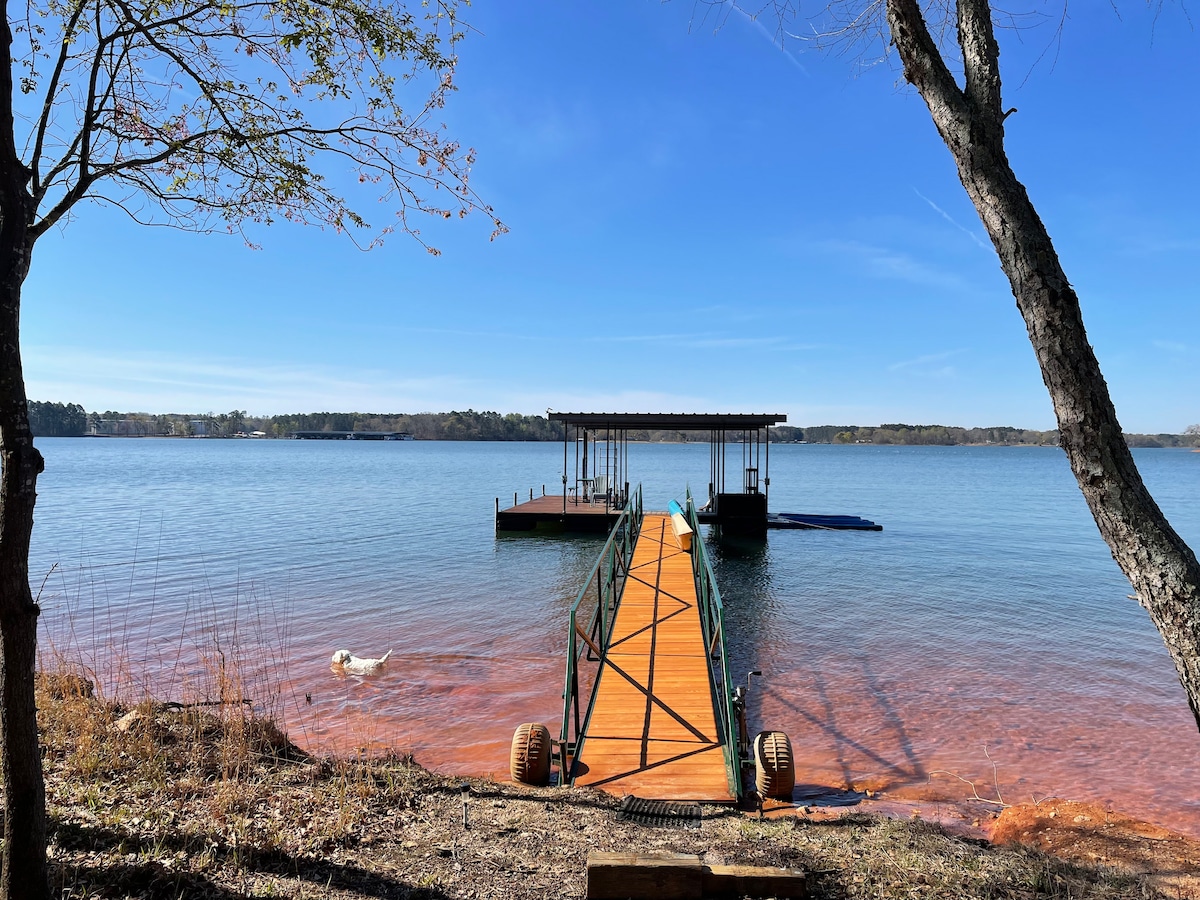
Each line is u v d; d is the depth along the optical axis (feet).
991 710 32.35
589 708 24.91
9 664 9.20
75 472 236.63
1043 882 13.32
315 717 30.81
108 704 21.94
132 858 12.54
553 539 90.17
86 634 43.73
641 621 34.88
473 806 16.88
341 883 12.64
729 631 47.26
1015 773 25.71
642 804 17.75
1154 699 33.83
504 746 27.84
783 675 37.58
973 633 46.65
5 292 9.01
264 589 59.47
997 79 9.78
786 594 59.88
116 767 17.10
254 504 135.44
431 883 12.85
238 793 15.90
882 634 46.42
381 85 13.85
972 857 14.58
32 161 10.31
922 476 282.36
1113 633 46.65
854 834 15.83
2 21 9.21
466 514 119.75
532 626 48.34
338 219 14.76
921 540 94.79
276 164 13.65
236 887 12.07
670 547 56.08
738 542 91.91
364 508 129.90
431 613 51.90
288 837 14.14
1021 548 87.51
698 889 12.42
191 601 54.34
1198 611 8.31
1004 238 9.50
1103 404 8.99
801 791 24.22
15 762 9.31
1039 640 44.88
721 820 17.04
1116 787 24.50
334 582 62.90
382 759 20.02
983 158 9.66
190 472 244.22
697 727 23.44
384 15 13.14
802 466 375.66
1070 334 9.02
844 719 31.30
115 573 65.67
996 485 226.99
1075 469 9.22
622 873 12.32
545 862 13.92
